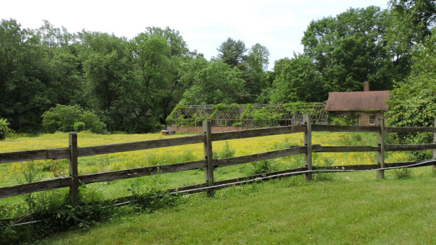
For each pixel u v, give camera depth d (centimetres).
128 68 6203
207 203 552
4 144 2592
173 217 485
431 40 1745
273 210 496
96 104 5972
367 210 478
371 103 4481
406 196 547
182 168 564
